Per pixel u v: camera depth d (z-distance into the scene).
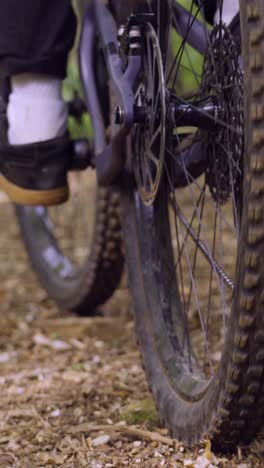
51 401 1.96
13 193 2.02
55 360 2.40
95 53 1.97
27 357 2.46
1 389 2.09
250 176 1.28
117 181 1.92
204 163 1.64
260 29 1.26
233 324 1.36
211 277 1.65
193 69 1.64
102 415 1.84
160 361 1.76
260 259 1.29
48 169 1.97
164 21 1.65
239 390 1.38
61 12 1.84
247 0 1.27
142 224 1.89
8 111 1.94
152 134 1.63
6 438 1.74
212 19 1.66
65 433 1.75
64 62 1.89
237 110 1.42
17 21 1.81
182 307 1.84
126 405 1.89
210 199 1.72
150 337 1.83
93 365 2.31
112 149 1.82
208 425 1.48
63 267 2.85
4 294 3.20
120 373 2.18
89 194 3.42
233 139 1.45
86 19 1.97
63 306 2.80
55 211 3.43
